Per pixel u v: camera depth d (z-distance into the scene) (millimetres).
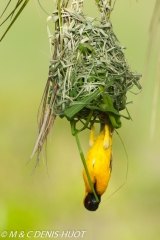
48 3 14422
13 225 8633
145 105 11734
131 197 11680
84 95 5441
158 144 12070
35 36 16156
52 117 5504
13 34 16172
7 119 13109
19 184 11500
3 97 13781
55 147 11633
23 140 12445
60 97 5496
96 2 5773
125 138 12094
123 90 5641
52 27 16219
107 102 5406
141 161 12062
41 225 9531
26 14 15984
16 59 15727
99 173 5297
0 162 11898
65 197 11250
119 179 11883
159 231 10938
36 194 11305
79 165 11617
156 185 11711
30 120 13102
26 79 14789
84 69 5523
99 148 5359
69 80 5488
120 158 12047
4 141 12406
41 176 11617
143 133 12047
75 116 5500
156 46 4543
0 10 13156
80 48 5566
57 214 10898
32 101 13734
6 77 14891
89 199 5383
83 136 11492
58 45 5602
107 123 5441
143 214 11352
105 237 10852
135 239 10914
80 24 5629
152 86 11477
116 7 14094
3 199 10578
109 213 11297
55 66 5547
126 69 5703
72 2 5707
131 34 13852
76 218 11000
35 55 15867
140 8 13852
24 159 11906
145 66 4520
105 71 5539
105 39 5668
